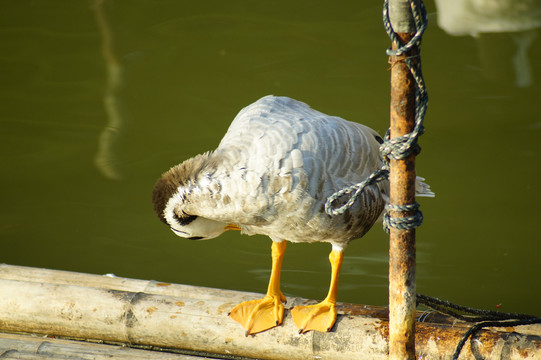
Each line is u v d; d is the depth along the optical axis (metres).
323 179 6.52
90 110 16.06
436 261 10.90
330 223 6.71
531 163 13.37
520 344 6.11
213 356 6.97
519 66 17.02
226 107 16.02
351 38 18.89
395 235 5.38
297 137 6.53
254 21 19.98
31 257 11.35
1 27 19.89
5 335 7.25
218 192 6.52
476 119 15.02
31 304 7.12
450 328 6.43
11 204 12.80
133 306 6.98
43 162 14.12
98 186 13.37
